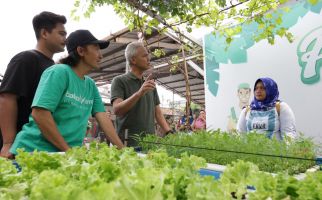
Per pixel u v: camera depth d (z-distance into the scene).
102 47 2.11
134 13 3.19
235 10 3.07
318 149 2.18
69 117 1.88
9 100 2.00
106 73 7.44
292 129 2.53
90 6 2.93
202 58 5.54
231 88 4.87
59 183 0.68
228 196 0.68
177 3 2.75
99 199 0.51
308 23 3.86
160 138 2.31
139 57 2.69
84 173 0.81
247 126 2.82
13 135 2.00
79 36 1.95
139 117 2.63
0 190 0.73
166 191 0.62
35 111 1.68
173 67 4.84
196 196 0.62
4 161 1.00
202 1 2.87
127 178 0.58
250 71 4.58
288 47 4.09
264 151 1.73
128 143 2.52
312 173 0.80
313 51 3.81
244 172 0.88
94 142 1.41
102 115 2.19
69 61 2.00
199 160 1.00
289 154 1.70
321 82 3.74
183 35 3.98
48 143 1.78
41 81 1.77
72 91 1.88
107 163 0.84
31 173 0.90
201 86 8.22
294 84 4.03
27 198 0.71
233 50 4.79
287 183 0.71
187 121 3.80
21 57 2.09
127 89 2.68
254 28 4.45
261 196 0.73
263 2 2.97
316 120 3.79
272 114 2.61
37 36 2.30
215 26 3.25
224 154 1.71
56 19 2.28
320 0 3.72
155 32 4.36
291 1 4.00
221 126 5.02
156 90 2.98
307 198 0.67
